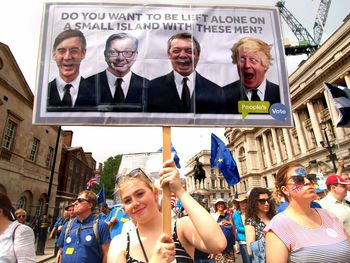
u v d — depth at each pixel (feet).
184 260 6.08
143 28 9.25
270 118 8.83
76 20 9.18
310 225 7.70
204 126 8.55
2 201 9.30
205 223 5.53
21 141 76.59
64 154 135.85
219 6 9.71
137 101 8.61
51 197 96.84
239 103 8.86
